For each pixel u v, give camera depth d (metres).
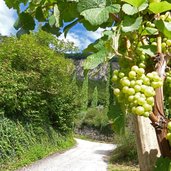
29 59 13.48
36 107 13.98
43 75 14.09
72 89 17.25
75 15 1.62
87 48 1.44
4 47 13.48
